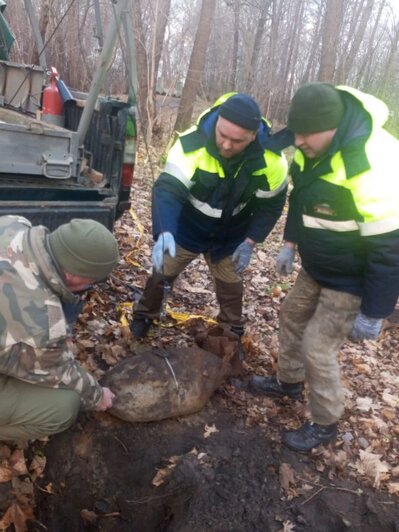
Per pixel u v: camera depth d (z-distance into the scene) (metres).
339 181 2.39
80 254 2.18
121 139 3.74
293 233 3.05
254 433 3.11
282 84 18.08
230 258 3.38
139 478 2.91
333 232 2.54
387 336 4.47
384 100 12.44
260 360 3.75
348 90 2.39
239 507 2.73
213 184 2.96
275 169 3.00
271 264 5.65
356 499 2.83
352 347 4.20
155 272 3.26
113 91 12.67
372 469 2.99
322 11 20.30
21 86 4.69
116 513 2.86
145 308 3.51
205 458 2.92
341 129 2.37
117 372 2.99
